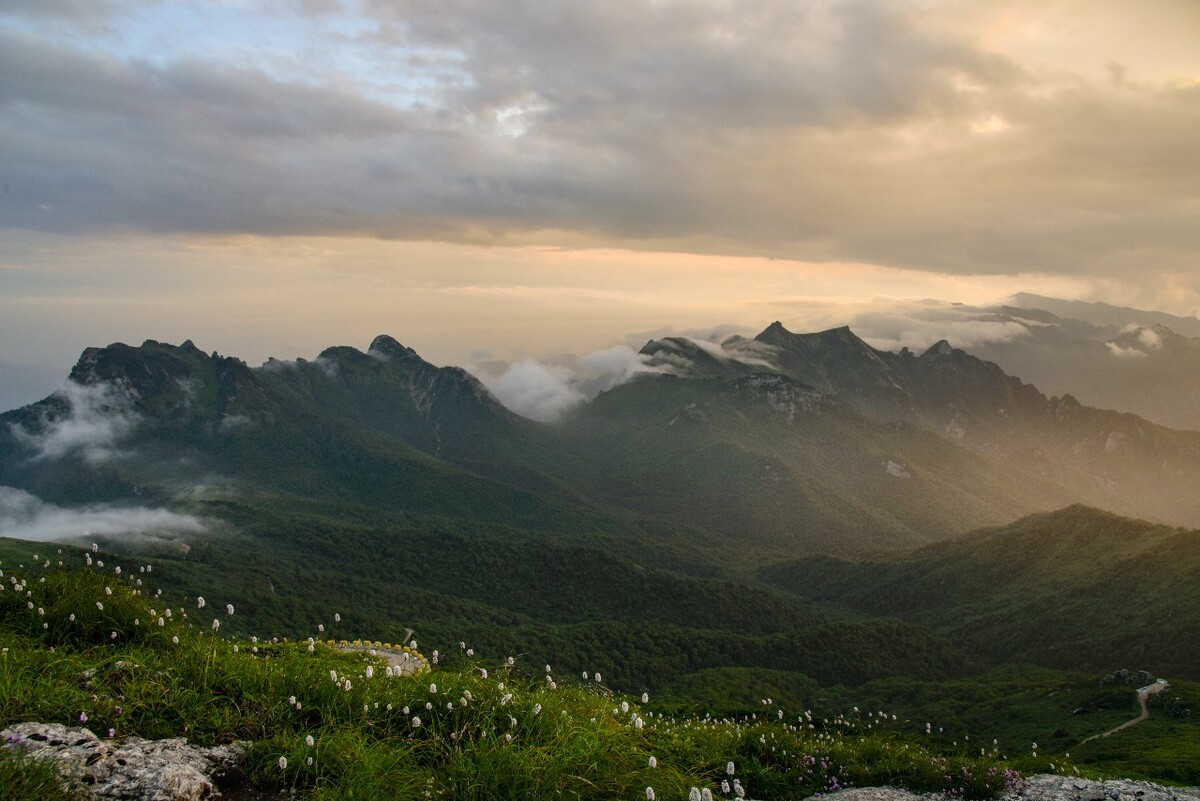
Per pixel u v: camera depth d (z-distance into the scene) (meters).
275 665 14.48
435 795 11.08
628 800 12.09
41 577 16.84
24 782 8.74
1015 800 17.56
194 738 11.45
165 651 15.09
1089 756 56.75
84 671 12.93
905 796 17.38
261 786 10.61
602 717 15.77
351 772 10.87
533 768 11.74
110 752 10.23
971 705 119.44
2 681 11.32
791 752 18.92
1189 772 38.31
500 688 14.88
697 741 18.84
